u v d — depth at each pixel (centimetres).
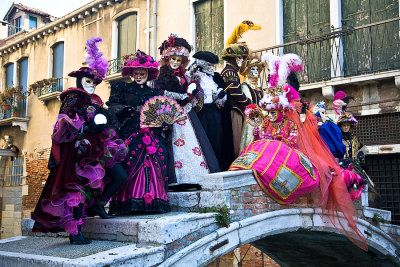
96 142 416
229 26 1267
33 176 1791
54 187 398
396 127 979
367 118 1021
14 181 1917
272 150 555
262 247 956
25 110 1894
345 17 1084
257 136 611
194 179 541
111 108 480
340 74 1055
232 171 509
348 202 607
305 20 1146
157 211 470
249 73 668
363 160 768
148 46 1457
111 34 1589
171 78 559
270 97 577
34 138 1820
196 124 568
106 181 456
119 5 1572
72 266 334
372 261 859
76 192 401
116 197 480
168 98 504
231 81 618
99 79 453
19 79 1998
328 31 1104
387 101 981
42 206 400
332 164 632
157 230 395
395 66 1002
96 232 454
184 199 504
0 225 1920
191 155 548
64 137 403
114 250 378
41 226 423
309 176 565
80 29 1711
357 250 823
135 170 477
